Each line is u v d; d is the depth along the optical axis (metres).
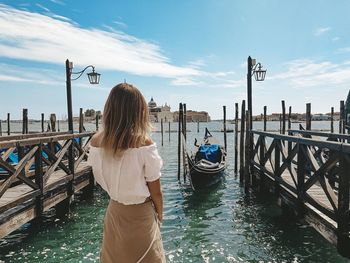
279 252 5.66
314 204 4.86
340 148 3.90
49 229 6.76
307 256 5.47
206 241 6.25
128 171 1.78
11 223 4.97
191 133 54.66
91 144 1.92
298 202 5.55
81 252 5.64
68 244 5.98
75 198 9.48
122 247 1.85
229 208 8.59
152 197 1.89
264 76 10.34
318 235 6.44
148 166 1.80
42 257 5.42
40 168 5.90
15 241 6.09
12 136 8.17
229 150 26.34
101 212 8.01
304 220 5.43
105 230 1.94
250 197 9.76
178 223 7.39
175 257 5.56
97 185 11.00
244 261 5.34
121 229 1.85
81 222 7.22
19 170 5.17
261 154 9.09
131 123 1.80
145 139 1.82
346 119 12.70
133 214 1.85
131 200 1.83
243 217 7.75
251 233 6.64
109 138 1.78
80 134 8.55
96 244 5.98
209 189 10.93
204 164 11.51
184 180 12.27
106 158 1.81
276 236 6.43
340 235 3.96
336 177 7.08
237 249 5.84
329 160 4.31
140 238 1.85
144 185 1.83
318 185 7.00
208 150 13.15
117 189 1.81
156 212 1.95
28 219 5.55
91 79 11.31
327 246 5.88
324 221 4.50
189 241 6.27
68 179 7.40
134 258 1.85
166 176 13.66
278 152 7.25
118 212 1.87
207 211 8.34
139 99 1.84
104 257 1.94
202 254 5.66
